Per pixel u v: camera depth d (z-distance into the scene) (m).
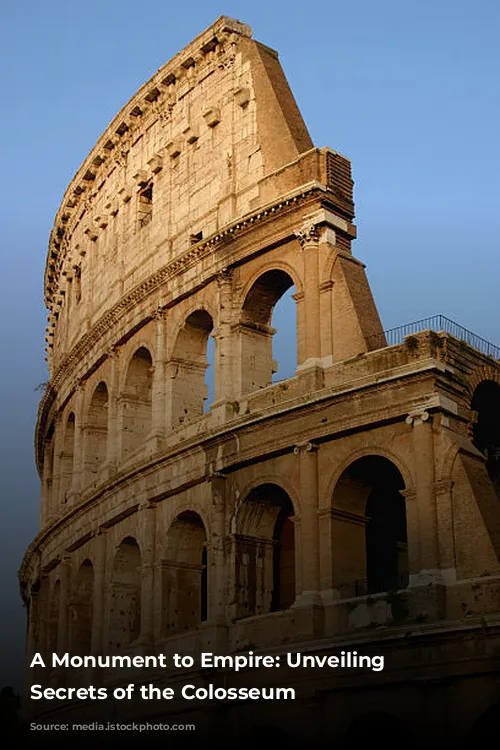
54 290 101.31
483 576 49.09
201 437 61.44
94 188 85.50
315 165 61.75
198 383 69.00
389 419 53.47
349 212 61.72
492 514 50.66
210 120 70.25
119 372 74.94
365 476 56.22
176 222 72.12
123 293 76.69
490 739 47.66
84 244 87.62
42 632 83.19
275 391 59.84
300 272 60.88
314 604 53.66
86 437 79.75
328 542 54.75
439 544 50.66
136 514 67.56
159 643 62.59
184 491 63.72
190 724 58.00
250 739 54.84
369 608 52.06
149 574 64.62
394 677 49.44
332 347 58.25
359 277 59.84
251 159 66.75
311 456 56.28
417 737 48.22
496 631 47.12
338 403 55.53
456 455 51.47
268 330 64.88
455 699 47.72
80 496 78.44
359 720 50.69
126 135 80.31
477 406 60.50
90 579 76.31
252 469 59.59
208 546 60.22
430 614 49.34
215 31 71.25
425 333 53.72
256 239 63.28
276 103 66.38
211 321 68.69
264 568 60.12
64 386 86.25
